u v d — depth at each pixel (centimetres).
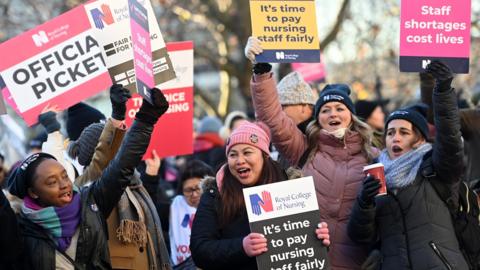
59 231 780
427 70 841
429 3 905
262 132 844
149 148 1020
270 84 905
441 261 831
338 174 886
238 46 2697
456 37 905
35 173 784
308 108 1000
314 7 905
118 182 790
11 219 760
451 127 831
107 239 816
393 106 2630
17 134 1977
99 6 877
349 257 873
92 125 916
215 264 812
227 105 2673
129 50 879
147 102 799
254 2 897
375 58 2755
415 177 852
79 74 948
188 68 1032
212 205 838
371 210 833
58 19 948
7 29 2355
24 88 940
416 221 844
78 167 927
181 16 2555
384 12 2683
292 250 802
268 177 836
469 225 852
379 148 1014
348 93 982
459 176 844
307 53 902
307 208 808
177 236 1072
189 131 1029
